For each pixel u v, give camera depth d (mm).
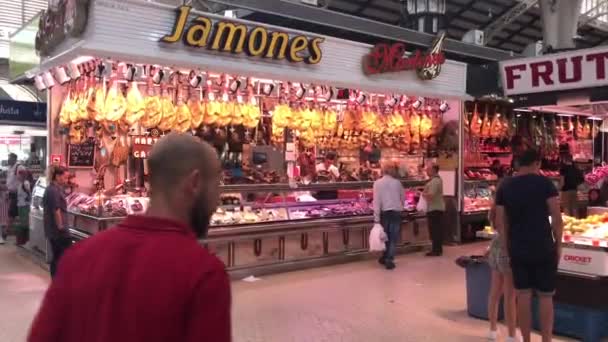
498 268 4684
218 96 7637
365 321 5492
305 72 7957
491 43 21516
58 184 6461
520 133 12383
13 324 5352
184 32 6738
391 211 8109
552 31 15438
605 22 20219
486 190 11133
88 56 6238
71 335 1359
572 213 11297
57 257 6426
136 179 7727
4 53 12023
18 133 12602
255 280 7293
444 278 7469
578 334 4922
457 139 10492
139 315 1278
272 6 10570
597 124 14219
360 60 8641
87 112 6883
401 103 9727
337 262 8500
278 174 8555
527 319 4312
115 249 1386
